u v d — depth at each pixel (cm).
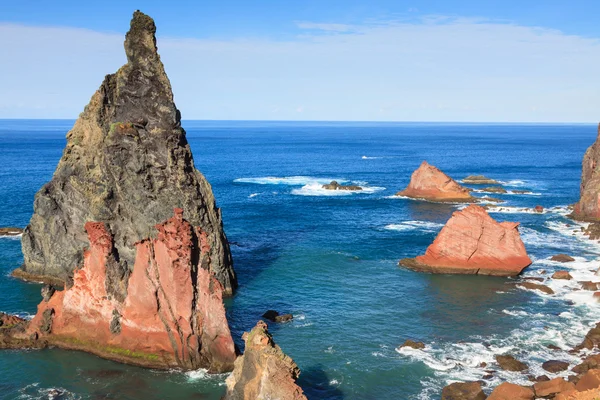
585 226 9688
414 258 7388
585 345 4900
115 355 4656
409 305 5969
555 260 7575
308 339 5106
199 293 4544
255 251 8044
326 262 7512
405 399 4112
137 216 5894
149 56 6056
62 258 6544
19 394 4131
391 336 5181
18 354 4709
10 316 5219
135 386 4272
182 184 5934
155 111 5981
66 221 6469
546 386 4038
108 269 4719
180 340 4544
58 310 4897
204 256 4519
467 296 6241
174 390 4216
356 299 6153
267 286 6569
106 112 6156
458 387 4162
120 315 4700
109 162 5844
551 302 6041
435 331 5291
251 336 3616
